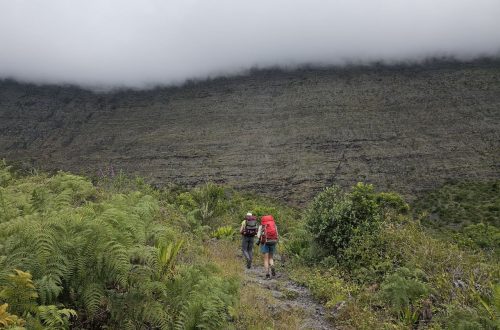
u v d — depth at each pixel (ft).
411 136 473.26
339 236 32.35
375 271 26.35
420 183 353.92
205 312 15.46
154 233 20.04
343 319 20.90
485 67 618.44
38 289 11.83
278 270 34.19
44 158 545.44
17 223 13.73
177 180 451.12
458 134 453.17
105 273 13.62
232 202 96.48
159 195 60.44
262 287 26.48
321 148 489.67
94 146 587.27
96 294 12.97
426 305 19.75
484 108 498.69
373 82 652.48
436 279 21.84
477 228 88.38
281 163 465.06
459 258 24.11
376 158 437.58
